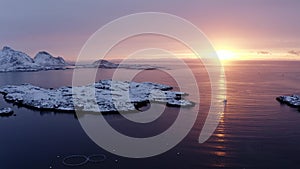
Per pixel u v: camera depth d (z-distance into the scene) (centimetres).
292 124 10094
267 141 8419
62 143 8519
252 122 10394
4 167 6956
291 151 7675
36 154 7712
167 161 7156
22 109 12938
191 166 6862
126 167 6850
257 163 7000
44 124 10550
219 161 7119
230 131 9350
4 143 8612
